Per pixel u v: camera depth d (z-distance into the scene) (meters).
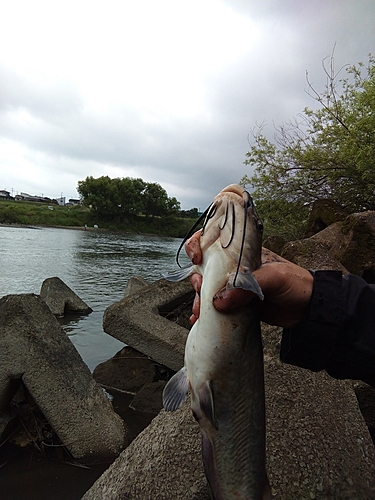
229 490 0.42
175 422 0.60
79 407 0.78
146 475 0.56
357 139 2.04
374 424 0.75
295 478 0.52
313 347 0.42
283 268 0.42
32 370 0.79
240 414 0.43
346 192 2.31
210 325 0.42
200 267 0.46
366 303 0.41
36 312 0.84
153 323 1.20
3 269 3.51
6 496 0.67
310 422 0.57
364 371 0.41
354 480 0.53
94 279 3.36
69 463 0.77
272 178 2.62
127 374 1.20
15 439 0.82
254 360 0.43
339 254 1.22
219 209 0.44
